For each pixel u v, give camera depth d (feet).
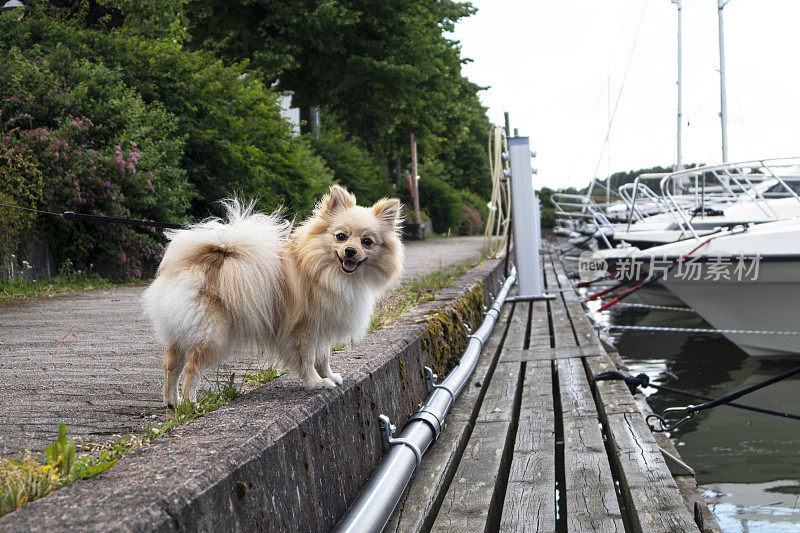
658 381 30.07
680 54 75.97
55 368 17.22
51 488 7.36
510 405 20.31
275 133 61.72
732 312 32.89
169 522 6.67
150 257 44.86
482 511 12.75
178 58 53.57
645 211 66.13
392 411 15.24
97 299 33.04
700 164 50.85
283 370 14.90
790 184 44.68
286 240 13.78
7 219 35.01
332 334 13.02
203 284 12.31
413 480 14.12
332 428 11.57
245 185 54.03
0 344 20.79
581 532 12.11
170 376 12.76
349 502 11.76
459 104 111.96
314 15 76.95
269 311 12.56
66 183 39.68
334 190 13.65
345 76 82.69
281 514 9.04
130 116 44.96
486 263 51.19
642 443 16.89
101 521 6.25
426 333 20.16
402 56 85.51
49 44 48.78
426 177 152.15
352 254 12.55
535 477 14.80
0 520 6.31
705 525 13.93
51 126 42.88
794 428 22.97
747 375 30.48
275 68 76.23
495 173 58.59
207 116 53.11
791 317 30.94
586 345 29.27
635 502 13.37
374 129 101.19
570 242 96.84
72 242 41.65
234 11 80.18
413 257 63.77
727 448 21.44
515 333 32.71
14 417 12.66
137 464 7.96
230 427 9.50
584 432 17.84
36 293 34.99
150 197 44.21
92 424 12.21
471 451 16.22
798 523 16.03
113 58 50.75
